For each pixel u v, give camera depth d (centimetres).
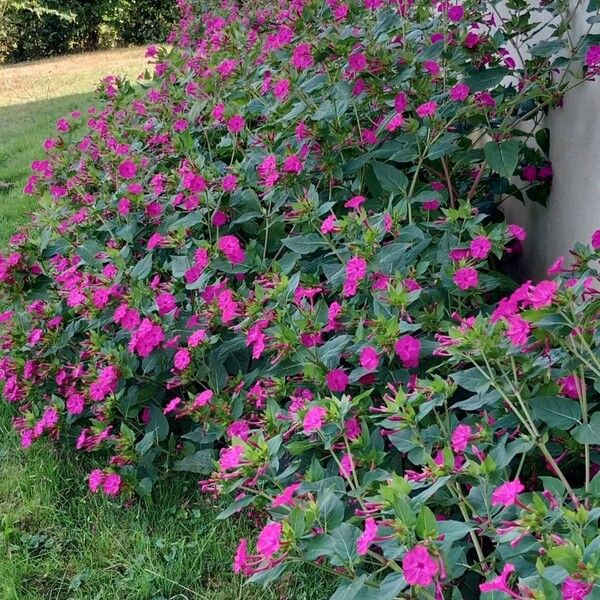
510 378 187
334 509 164
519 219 337
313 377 217
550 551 125
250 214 289
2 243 478
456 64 292
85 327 300
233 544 237
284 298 230
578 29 280
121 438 252
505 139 284
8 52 1542
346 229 241
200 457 251
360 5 340
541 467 200
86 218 338
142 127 421
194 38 646
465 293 238
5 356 322
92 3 1550
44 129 790
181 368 243
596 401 199
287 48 342
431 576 130
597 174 255
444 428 193
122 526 253
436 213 280
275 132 316
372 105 311
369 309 243
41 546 252
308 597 215
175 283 285
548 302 153
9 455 299
